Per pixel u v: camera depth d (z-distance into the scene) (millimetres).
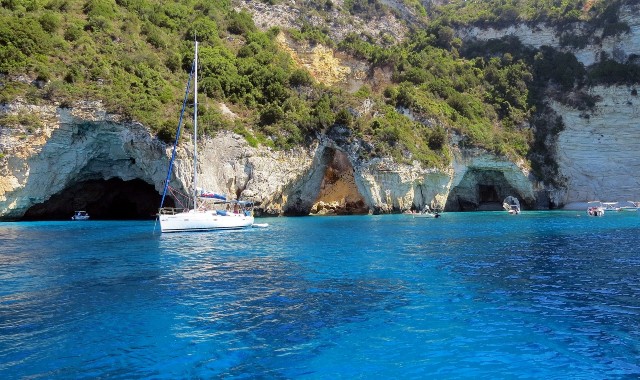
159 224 35000
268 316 12125
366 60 79000
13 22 48188
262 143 53469
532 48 82875
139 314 12289
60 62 48562
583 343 10031
